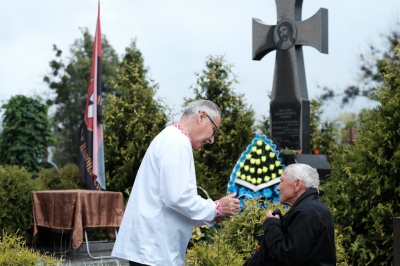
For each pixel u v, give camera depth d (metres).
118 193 10.92
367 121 8.41
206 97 13.88
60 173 13.77
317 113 15.27
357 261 7.54
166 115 13.75
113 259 10.61
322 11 12.12
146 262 4.46
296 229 4.73
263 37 12.73
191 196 4.48
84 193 10.52
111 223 10.81
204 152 13.52
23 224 11.88
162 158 4.50
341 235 7.49
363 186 7.66
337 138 15.21
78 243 10.32
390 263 7.50
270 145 10.43
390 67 8.38
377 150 7.68
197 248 6.10
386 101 7.99
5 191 11.71
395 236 6.09
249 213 7.04
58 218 10.76
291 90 12.35
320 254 4.73
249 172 10.36
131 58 14.36
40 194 11.20
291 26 12.40
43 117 17.12
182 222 4.58
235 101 13.80
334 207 7.89
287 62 12.44
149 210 4.53
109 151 13.42
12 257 6.08
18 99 16.98
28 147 16.81
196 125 4.72
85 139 12.76
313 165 11.46
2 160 17.00
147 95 13.73
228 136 13.49
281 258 4.74
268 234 4.90
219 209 4.60
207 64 13.95
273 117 12.54
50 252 11.44
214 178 13.07
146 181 4.59
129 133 13.52
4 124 17.02
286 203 5.11
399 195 7.45
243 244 6.91
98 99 12.77
